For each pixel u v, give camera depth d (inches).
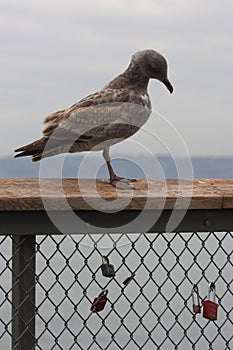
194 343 106.7
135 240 102.3
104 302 100.1
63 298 98.7
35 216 93.0
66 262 98.3
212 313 105.0
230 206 101.0
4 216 91.8
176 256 105.3
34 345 98.0
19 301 97.0
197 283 105.9
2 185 96.7
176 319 105.6
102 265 98.2
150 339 104.0
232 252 108.5
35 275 98.0
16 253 96.8
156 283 104.3
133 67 104.7
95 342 100.7
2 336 99.2
